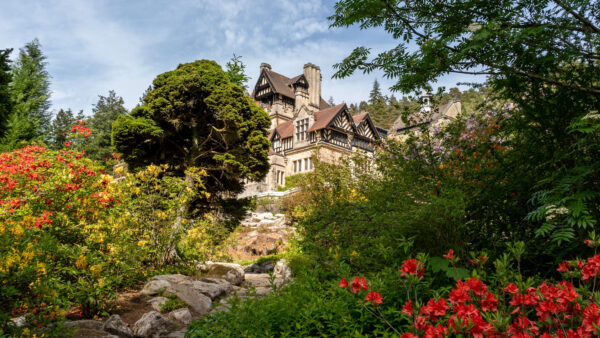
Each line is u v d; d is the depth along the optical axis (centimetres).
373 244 442
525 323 238
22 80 2780
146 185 1120
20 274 464
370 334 334
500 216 447
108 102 6138
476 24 294
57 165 884
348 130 4388
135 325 603
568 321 247
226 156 1627
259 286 976
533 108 371
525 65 334
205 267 1115
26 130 2412
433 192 488
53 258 627
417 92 426
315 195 748
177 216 1122
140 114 1652
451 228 414
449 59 315
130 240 927
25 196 795
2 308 468
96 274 639
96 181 903
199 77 1642
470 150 488
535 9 317
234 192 1803
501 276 261
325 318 347
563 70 343
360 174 700
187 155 1678
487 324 227
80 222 830
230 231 1716
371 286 348
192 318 698
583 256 344
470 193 447
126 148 1598
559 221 313
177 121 1623
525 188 402
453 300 246
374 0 308
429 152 528
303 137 4403
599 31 298
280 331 370
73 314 629
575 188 319
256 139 1703
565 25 311
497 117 491
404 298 355
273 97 5447
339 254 432
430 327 237
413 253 428
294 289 436
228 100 1647
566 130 354
